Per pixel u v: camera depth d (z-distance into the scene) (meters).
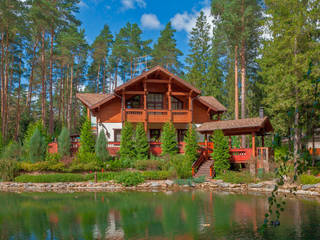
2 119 38.44
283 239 9.73
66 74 62.41
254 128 26.53
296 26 23.41
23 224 12.26
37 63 50.62
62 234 10.75
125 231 11.04
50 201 17.75
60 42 53.25
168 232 10.82
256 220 12.41
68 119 54.00
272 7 25.77
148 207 15.65
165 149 29.78
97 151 28.00
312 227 11.10
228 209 14.83
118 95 31.70
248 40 41.69
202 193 20.62
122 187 24.05
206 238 10.02
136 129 30.03
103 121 32.22
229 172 25.50
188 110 33.16
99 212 14.50
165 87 34.50
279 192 20.14
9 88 48.84
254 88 45.47
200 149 29.70
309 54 23.33
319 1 23.02
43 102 38.81
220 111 36.59
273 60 27.20
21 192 21.88
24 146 31.12
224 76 58.03
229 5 34.62
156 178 26.12
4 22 36.53
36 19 37.69
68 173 26.67
